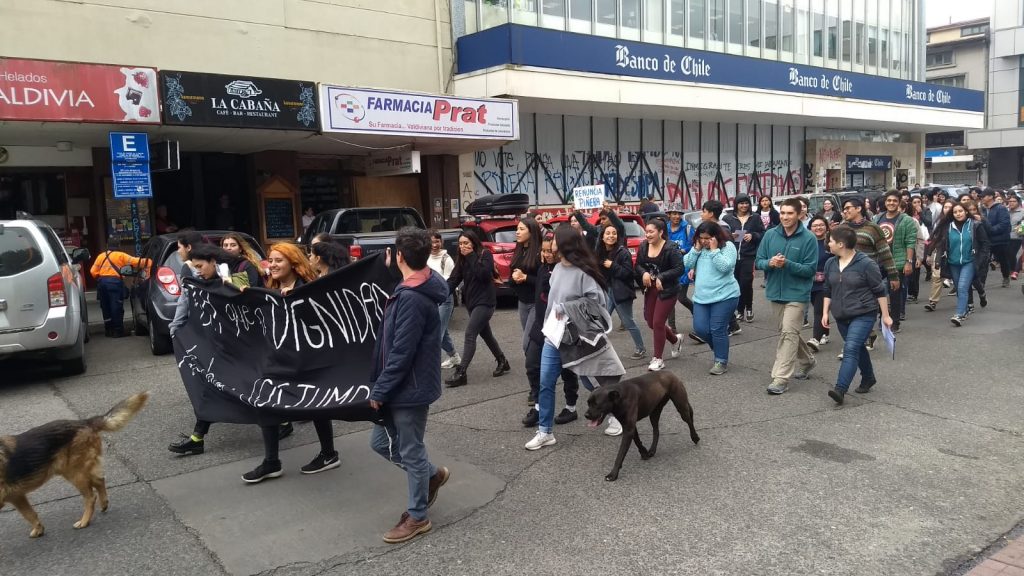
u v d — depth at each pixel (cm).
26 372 843
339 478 508
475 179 1888
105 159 1388
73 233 1396
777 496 458
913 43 3338
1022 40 4753
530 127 2034
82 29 1234
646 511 441
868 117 2719
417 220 1294
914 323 1043
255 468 520
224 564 390
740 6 2462
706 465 514
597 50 1809
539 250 656
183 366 541
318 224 1280
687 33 2278
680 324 1073
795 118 2597
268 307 486
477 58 1706
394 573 376
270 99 1238
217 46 1384
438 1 1720
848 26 2967
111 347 986
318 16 1520
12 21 1168
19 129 1104
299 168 1653
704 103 2091
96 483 446
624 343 946
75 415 673
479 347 948
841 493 460
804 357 738
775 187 2853
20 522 448
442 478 436
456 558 390
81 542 418
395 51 1652
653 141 2377
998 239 1345
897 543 395
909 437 562
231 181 1612
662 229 779
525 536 413
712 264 751
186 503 470
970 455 522
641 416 503
